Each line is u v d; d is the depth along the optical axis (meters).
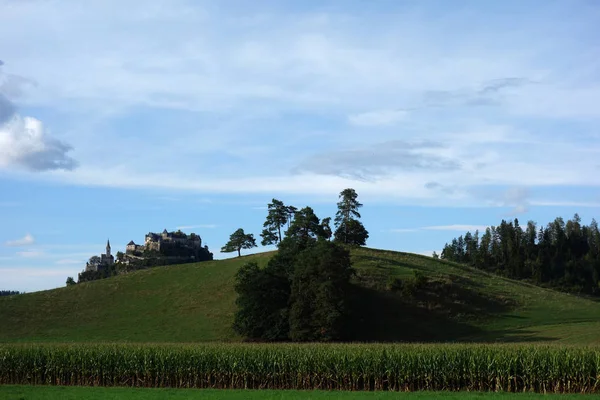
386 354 40.88
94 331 86.88
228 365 42.78
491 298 92.56
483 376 39.12
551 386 38.09
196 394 37.25
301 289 77.25
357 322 81.50
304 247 91.12
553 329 75.94
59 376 44.78
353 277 95.94
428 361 40.00
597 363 37.12
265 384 42.47
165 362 43.59
